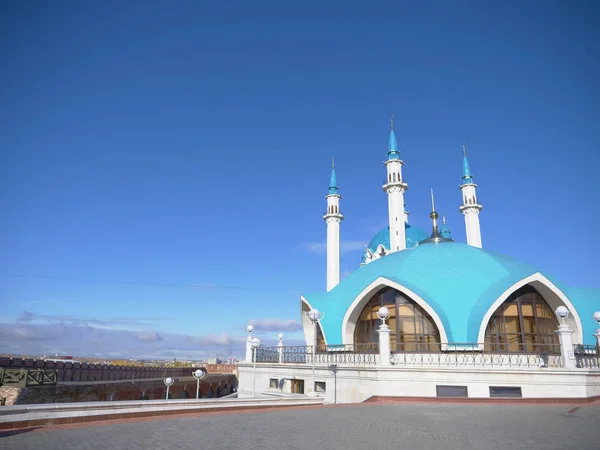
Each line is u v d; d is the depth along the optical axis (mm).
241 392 30938
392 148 54062
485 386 20656
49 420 11578
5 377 29703
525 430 11672
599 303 28734
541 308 27422
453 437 10641
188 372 61156
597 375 20672
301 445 9648
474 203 56625
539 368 20344
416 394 21047
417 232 57844
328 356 26188
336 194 58625
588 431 11500
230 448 9258
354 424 12758
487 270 28500
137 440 9898
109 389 39062
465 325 25391
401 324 27406
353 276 34562
